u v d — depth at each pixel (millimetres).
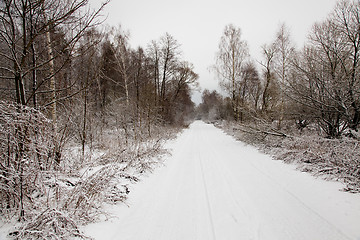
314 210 3508
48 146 3500
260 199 4051
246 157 7977
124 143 8422
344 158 5219
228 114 29188
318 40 8242
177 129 20203
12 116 2797
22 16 3035
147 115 12914
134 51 17281
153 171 6059
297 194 4188
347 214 3307
